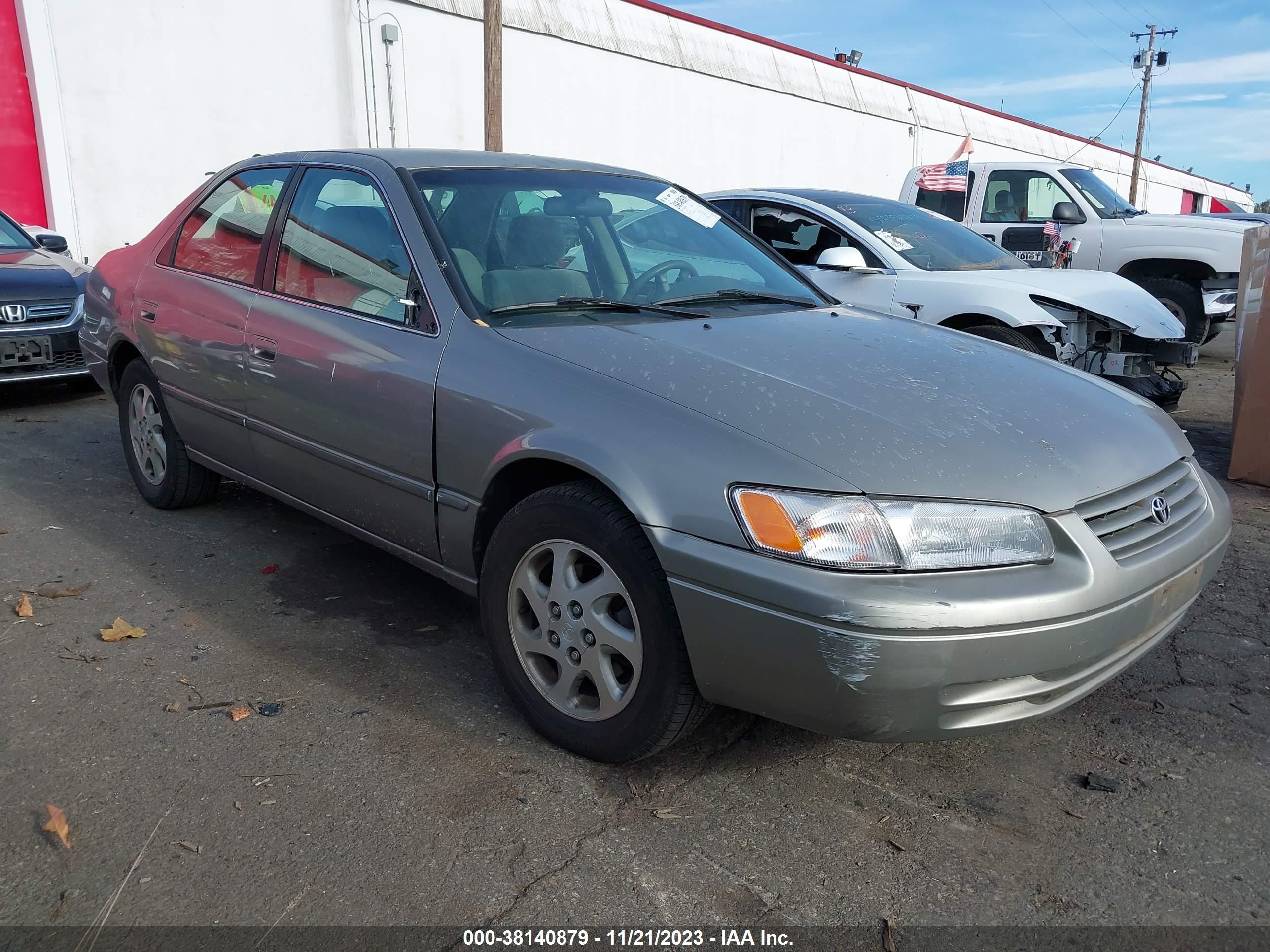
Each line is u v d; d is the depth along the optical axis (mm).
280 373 3279
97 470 5090
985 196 10133
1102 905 2062
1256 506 4977
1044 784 2510
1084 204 9656
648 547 2266
